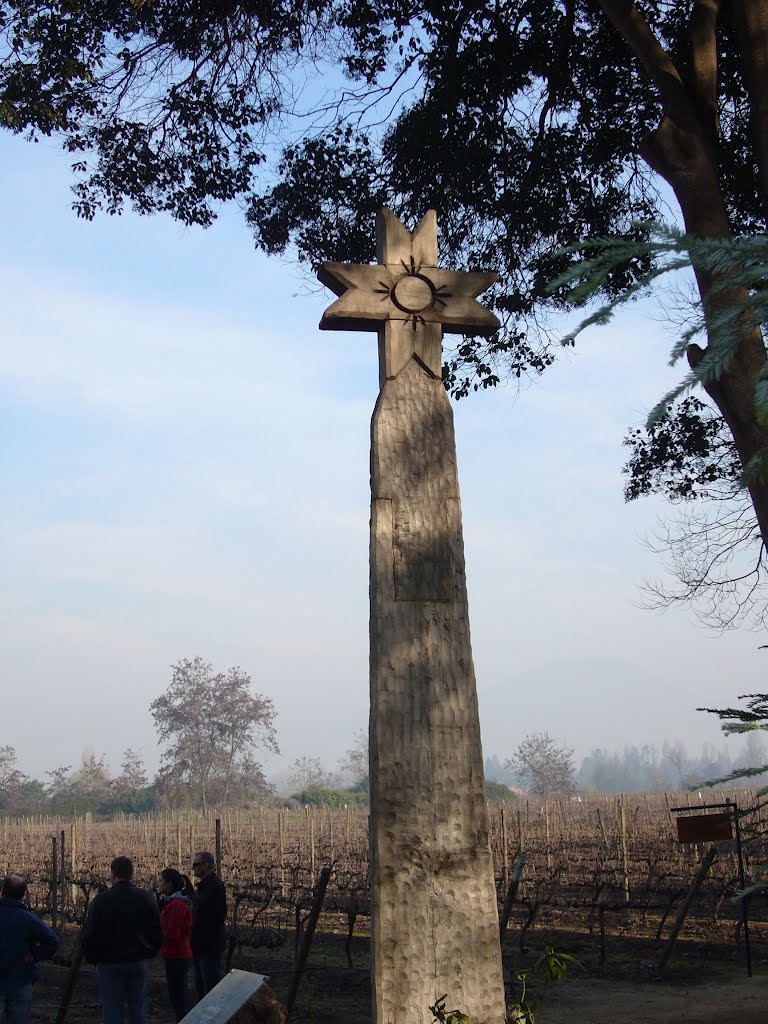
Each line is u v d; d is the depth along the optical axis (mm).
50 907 20031
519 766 99688
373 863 4078
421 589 4316
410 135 12984
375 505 4406
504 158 12930
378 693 4184
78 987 13281
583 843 31578
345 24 12609
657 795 75375
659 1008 10945
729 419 7605
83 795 92062
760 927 15938
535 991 11914
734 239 1720
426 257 4730
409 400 4570
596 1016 10656
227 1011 4031
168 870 10531
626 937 15555
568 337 1778
